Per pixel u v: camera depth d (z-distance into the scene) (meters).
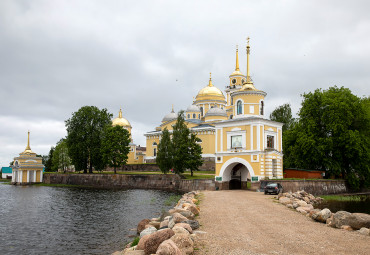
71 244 25.53
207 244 16.59
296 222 22.75
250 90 59.84
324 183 58.91
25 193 73.25
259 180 54.25
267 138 58.03
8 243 26.30
